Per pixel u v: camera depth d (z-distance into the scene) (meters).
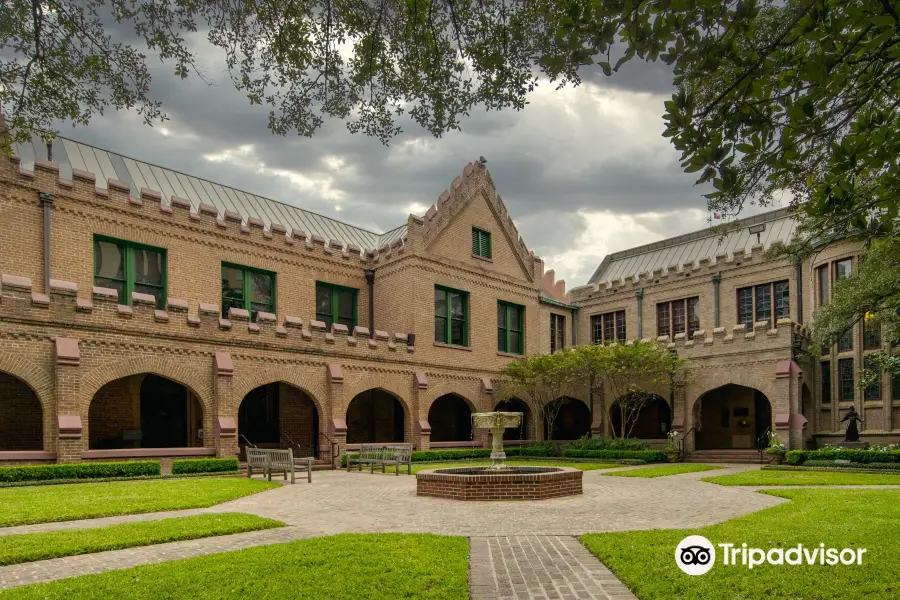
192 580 6.20
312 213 31.05
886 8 3.70
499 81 6.95
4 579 6.49
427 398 25.95
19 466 14.90
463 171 29.39
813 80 3.96
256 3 6.96
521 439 30.86
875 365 24.64
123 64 7.12
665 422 31.86
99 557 7.42
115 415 21.25
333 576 6.38
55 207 18.98
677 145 4.38
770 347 24.62
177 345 18.92
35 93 7.01
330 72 7.45
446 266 27.59
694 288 32.47
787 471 19.73
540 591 6.16
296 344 21.81
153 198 21.33
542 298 34.94
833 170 4.38
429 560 7.04
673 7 4.00
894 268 14.61
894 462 18.83
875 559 6.91
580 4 4.65
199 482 15.45
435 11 6.89
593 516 10.32
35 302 16.20
